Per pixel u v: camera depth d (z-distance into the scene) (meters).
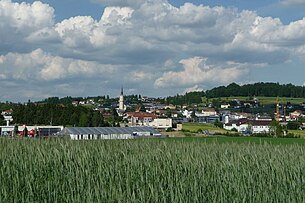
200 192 11.48
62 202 10.33
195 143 20.17
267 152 16.91
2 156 13.12
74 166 12.22
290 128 98.81
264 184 12.73
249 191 12.13
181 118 142.38
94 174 11.73
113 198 10.16
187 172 13.04
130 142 19.11
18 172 11.57
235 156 15.22
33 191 10.60
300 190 12.62
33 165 12.24
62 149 14.40
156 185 11.48
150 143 19.02
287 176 13.22
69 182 11.12
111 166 12.49
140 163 13.21
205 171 13.27
